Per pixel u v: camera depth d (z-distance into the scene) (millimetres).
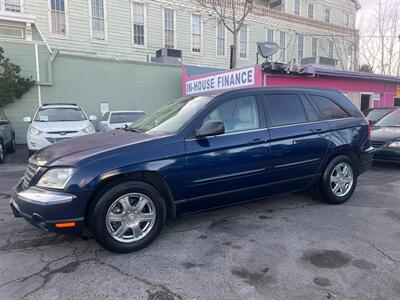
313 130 4594
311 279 2908
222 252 3445
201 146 3768
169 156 3574
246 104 4238
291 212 4652
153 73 16156
